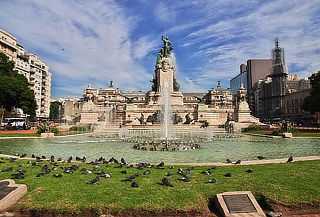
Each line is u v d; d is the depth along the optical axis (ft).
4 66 213.25
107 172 34.09
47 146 84.28
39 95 360.69
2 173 33.27
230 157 57.16
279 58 456.04
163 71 250.98
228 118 222.89
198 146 77.41
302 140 104.37
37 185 27.30
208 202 24.07
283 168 35.37
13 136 119.14
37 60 364.38
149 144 85.10
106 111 244.63
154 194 24.75
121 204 22.70
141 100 411.54
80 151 70.03
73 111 456.04
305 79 456.04
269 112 479.41
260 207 22.71
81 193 24.93
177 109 237.25
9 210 22.44
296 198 23.93
